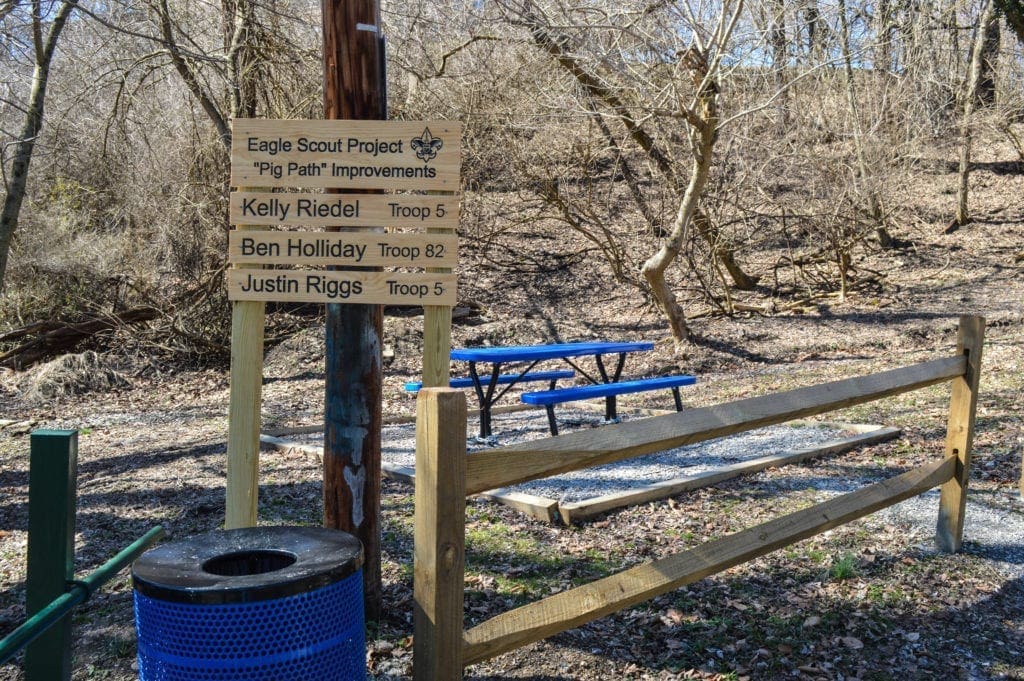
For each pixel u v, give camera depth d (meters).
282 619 2.30
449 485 2.57
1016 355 11.09
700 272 16.34
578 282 17.20
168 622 2.29
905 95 15.61
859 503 4.23
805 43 13.00
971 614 4.35
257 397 3.71
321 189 3.74
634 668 3.80
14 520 6.07
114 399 11.00
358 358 3.83
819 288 16.62
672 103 12.16
